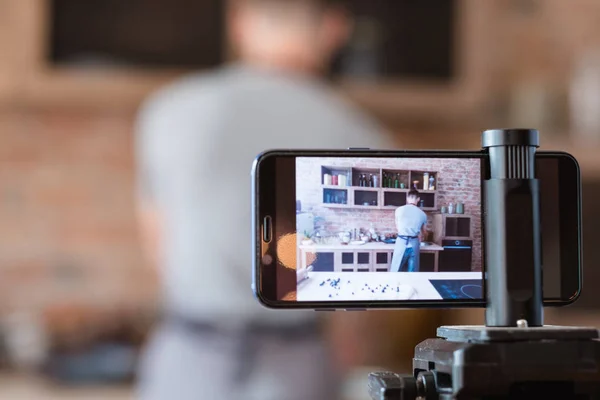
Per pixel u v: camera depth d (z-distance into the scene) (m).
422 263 0.52
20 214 3.25
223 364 1.95
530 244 0.47
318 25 2.09
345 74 3.04
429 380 0.47
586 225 3.07
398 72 3.06
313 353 1.97
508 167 0.48
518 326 0.47
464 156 0.51
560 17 3.26
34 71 2.97
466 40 3.06
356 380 2.31
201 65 3.03
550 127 3.00
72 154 3.27
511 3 3.26
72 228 3.27
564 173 0.51
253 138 1.96
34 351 2.97
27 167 3.25
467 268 0.51
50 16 2.99
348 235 0.53
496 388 0.44
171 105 2.02
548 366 0.44
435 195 0.52
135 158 3.28
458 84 3.07
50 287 3.25
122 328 3.04
